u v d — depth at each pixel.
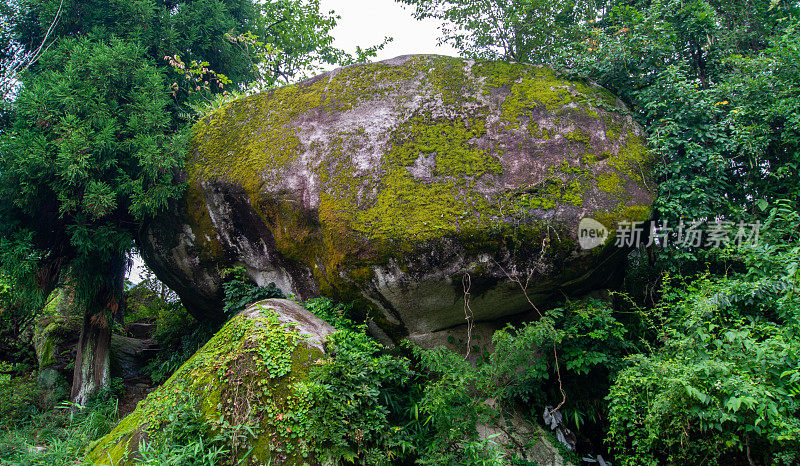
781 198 5.20
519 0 8.62
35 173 5.68
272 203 5.62
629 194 4.87
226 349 4.00
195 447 3.22
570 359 4.91
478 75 5.82
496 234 4.73
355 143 5.51
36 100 5.62
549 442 4.70
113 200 5.86
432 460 3.62
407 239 4.77
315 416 3.54
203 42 8.19
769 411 3.07
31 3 7.30
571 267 4.85
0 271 5.93
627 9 6.08
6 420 6.36
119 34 7.29
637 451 3.92
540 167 5.03
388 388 4.46
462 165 5.11
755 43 6.68
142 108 6.20
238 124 6.34
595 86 5.76
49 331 8.23
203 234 6.30
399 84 5.88
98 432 5.32
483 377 4.15
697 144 5.06
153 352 8.85
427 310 5.18
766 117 5.14
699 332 3.86
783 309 3.88
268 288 6.14
